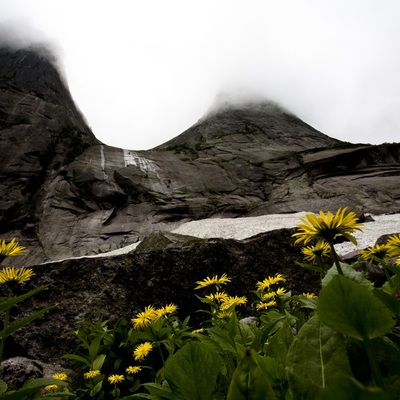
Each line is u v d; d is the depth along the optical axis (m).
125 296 4.97
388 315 0.56
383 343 0.76
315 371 0.67
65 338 4.32
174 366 0.75
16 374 3.03
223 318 2.06
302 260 5.97
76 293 4.83
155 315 2.49
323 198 36.94
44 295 4.71
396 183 40.22
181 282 5.32
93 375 2.71
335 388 0.32
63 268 5.01
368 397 0.31
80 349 4.15
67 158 47.84
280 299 2.41
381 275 3.83
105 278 5.07
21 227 35.94
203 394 0.74
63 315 4.56
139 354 2.55
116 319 4.66
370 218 24.36
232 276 5.62
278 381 0.88
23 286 4.70
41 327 4.39
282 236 6.26
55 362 4.08
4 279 1.56
